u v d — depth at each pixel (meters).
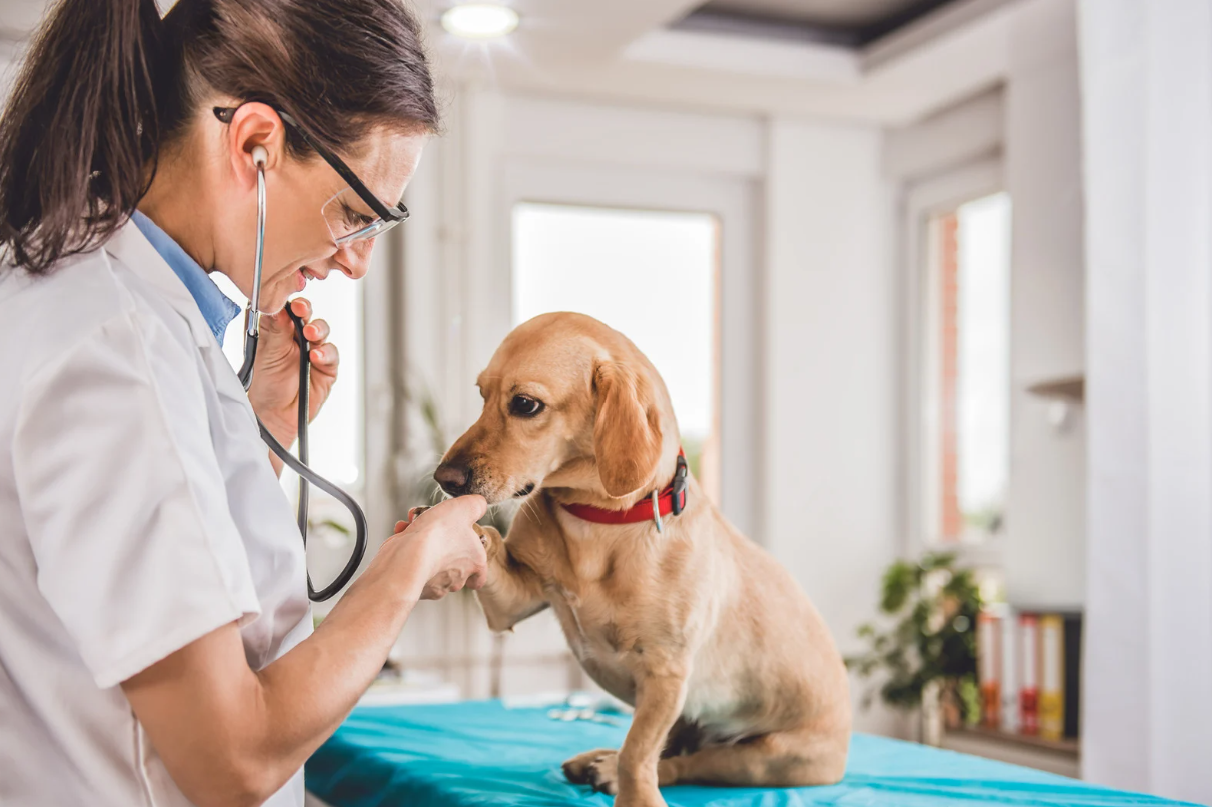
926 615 3.54
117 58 0.75
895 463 4.21
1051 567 3.20
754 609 1.21
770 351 4.04
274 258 0.85
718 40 3.50
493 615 1.18
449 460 1.11
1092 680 2.05
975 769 1.37
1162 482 1.99
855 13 3.63
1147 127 2.04
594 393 1.13
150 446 0.64
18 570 0.67
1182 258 2.00
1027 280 3.35
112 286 0.70
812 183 4.11
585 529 1.12
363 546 0.99
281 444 1.11
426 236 3.59
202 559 0.64
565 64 3.45
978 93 3.80
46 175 0.73
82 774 0.69
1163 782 1.95
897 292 4.24
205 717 0.65
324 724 0.71
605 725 1.65
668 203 3.99
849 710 1.29
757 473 4.09
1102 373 2.07
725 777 1.23
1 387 0.66
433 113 0.88
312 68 0.79
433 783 1.18
